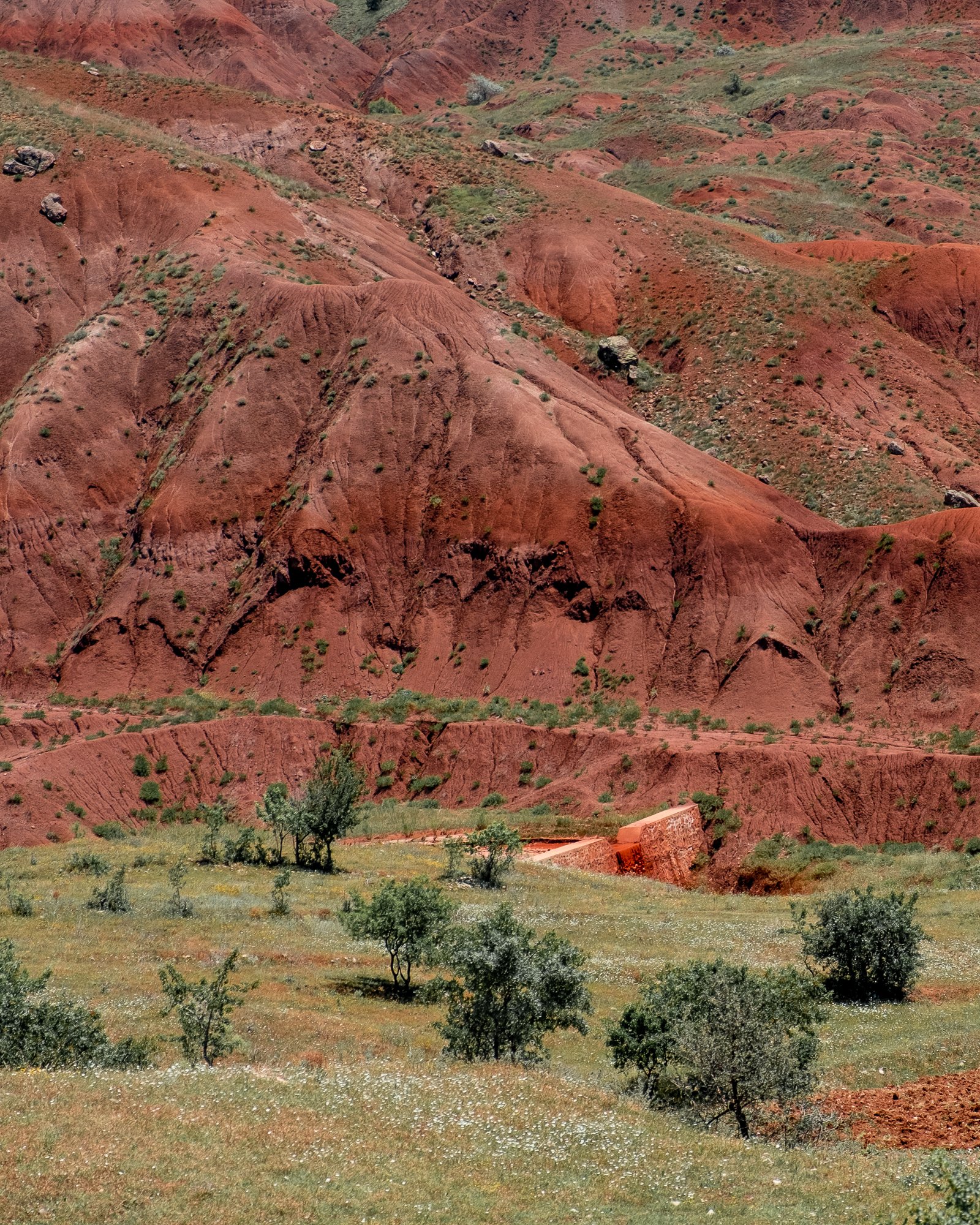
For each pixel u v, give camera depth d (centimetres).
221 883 4697
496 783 7019
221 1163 1977
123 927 3934
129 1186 1864
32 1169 1875
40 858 5359
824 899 4572
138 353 10275
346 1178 1977
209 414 9562
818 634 7756
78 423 9694
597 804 6538
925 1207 1764
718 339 10925
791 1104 2519
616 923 4350
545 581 8281
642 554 8212
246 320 10156
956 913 4491
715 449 9894
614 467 8700
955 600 7388
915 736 6825
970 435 9956
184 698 8075
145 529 9094
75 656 8562
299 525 8688
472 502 8750
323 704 7856
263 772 7150
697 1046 2459
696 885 5972
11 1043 2514
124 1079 2361
